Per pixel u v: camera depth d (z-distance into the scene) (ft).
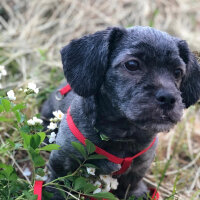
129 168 1.75
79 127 1.66
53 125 1.69
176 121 1.45
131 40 1.56
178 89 1.61
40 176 1.62
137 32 1.58
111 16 3.40
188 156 2.46
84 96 1.61
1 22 3.22
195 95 1.79
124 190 1.94
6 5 3.34
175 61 1.53
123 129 1.61
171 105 1.40
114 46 1.61
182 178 2.26
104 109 1.61
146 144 1.68
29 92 1.69
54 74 2.81
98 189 1.65
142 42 1.52
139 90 1.46
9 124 2.20
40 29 3.19
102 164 1.67
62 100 2.03
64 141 1.68
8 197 1.52
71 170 1.75
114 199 1.55
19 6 3.36
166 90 1.41
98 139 1.64
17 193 1.65
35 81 2.66
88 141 1.51
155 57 1.50
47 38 3.16
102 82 1.60
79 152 1.65
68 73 1.66
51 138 1.72
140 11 3.43
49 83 2.74
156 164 2.14
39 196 1.54
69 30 3.22
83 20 3.31
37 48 2.98
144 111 1.42
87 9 3.41
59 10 3.36
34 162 1.52
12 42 3.02
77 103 1.71
